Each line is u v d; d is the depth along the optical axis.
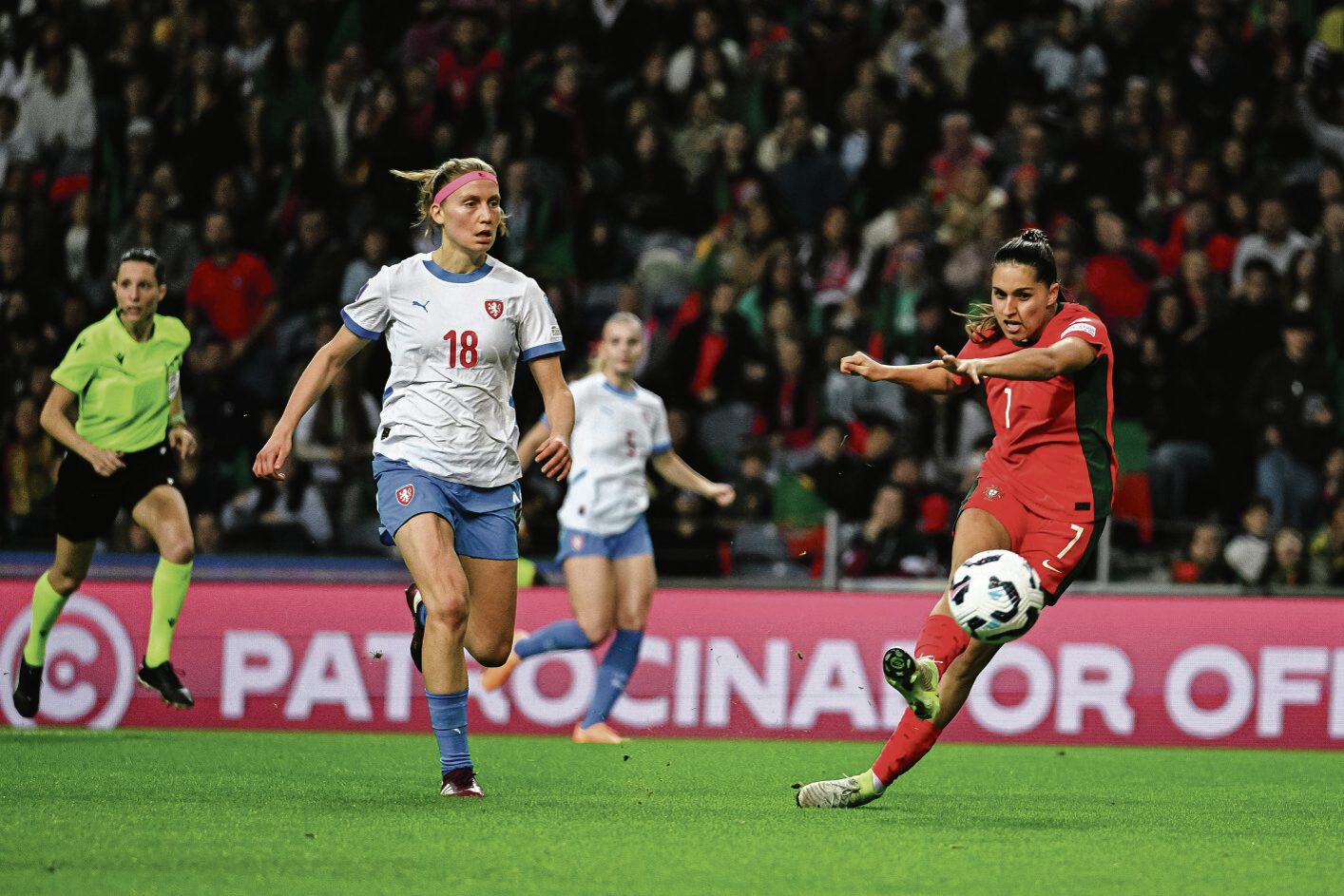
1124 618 33.00
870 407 44.84
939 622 17.00
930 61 52.31
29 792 19.55
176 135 50.38
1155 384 44.00
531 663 32.91
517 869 13.61
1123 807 20.27
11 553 34.44
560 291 46.44
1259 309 44.97
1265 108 52.62
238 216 49.06
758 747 29.92
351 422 42.62
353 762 24.86
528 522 37.44
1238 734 32.56
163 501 26.80
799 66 52.22
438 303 18.53
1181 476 43.19
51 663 32.59
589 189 50.06
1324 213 48.75
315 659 32.84
